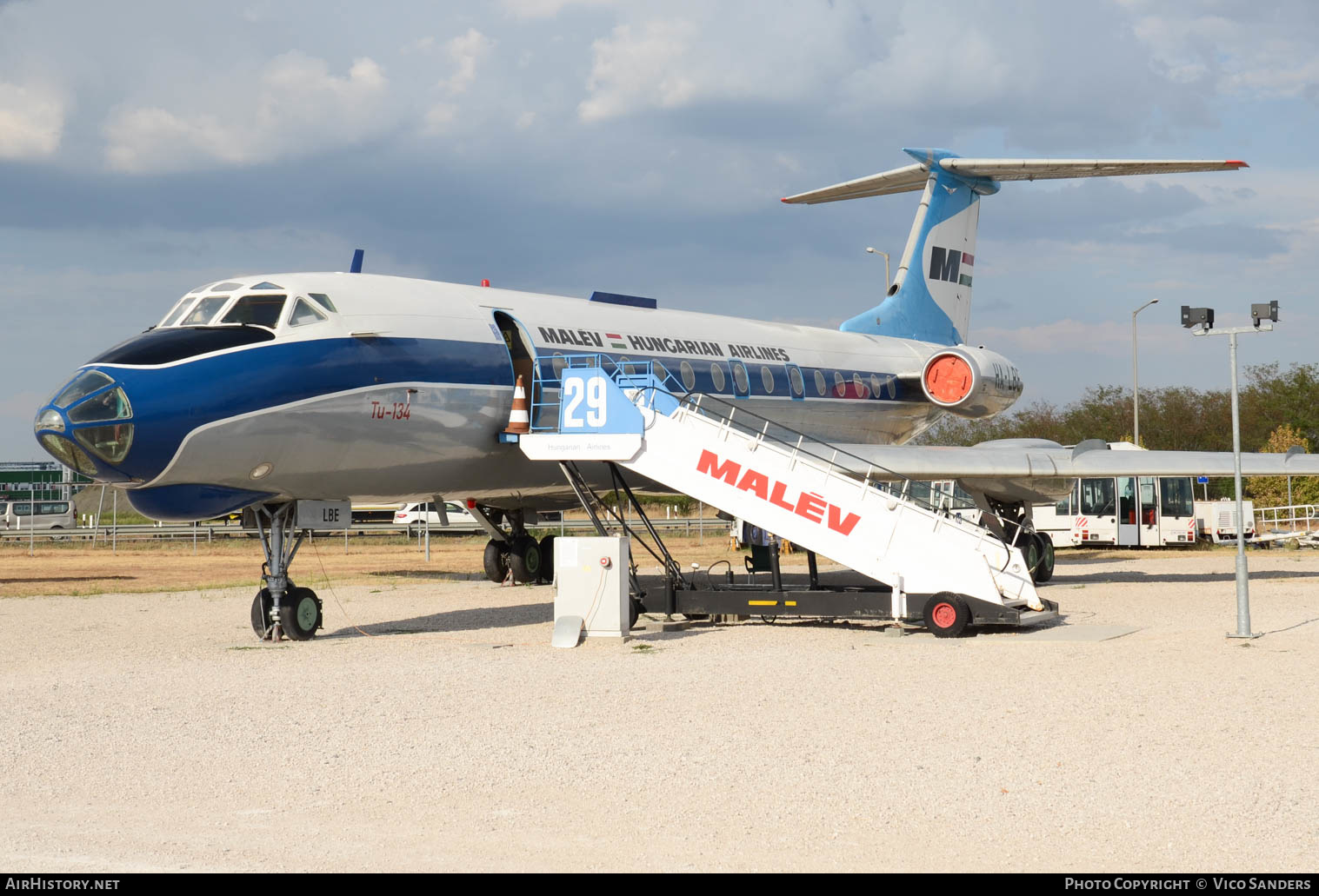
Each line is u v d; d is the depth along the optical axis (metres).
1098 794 6.82
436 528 51.25
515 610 18.75
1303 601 18.41
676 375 19.20
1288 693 9.94
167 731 9.00
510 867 5.66
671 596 15.88
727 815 6.55
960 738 8.34
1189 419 67.88
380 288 15.79
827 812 6.58
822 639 14.28
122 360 13.48
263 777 7.54
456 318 16.22
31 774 7.68
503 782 7.34
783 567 29.27
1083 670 11.30
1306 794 6.75
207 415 13.48
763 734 8.57
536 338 17.11
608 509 16.67
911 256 27.56
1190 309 14.20
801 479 15.11
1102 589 21.00
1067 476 19.92
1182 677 10.78
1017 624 14.22
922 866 5.61
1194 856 5.71
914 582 14.48
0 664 13.24
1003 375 24.50
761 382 21.20
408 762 7.89
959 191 28.25
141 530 49.91
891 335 26.89
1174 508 39.12
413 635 15.38
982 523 23.08
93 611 19.48
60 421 12.95
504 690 10.65
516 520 24.12
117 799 7.06
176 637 15.68
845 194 28.22
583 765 7.74
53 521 54.72
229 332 14.20
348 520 15.98
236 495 14.36
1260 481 50.81
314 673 11.95
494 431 16.52
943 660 12.19
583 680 11.19
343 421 14.61
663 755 7.97
